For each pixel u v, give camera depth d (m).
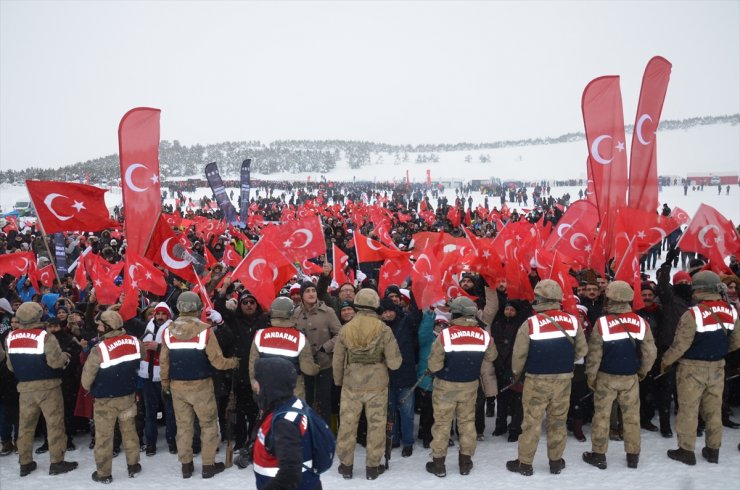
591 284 7.33
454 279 8.31
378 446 5.90
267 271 7.23
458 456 6.51
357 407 5.93
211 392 6.06
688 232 8.38
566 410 5.89
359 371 5.93
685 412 5.98
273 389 3.37
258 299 7.14
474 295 8.44
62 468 6.25
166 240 8.96
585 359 6.29
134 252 8.41
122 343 6.01
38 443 7.24
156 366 6.77
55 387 6.20
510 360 7.02
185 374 5.92
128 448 6.10
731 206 41.00
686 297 6.88
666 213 18.25
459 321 5.93
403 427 6.64
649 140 9.26
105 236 17.33
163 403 7.15
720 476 5.67
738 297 7.30
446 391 5.90
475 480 5.82
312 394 6.75
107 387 5.91
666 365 6.08
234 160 125.44
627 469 5.93
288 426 3.25
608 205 9.23
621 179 9.26
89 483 5.95
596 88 9.16
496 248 8.30
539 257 8.25
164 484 5.88
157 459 6.66
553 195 66.38
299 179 111.44
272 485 3.12
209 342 5.92
